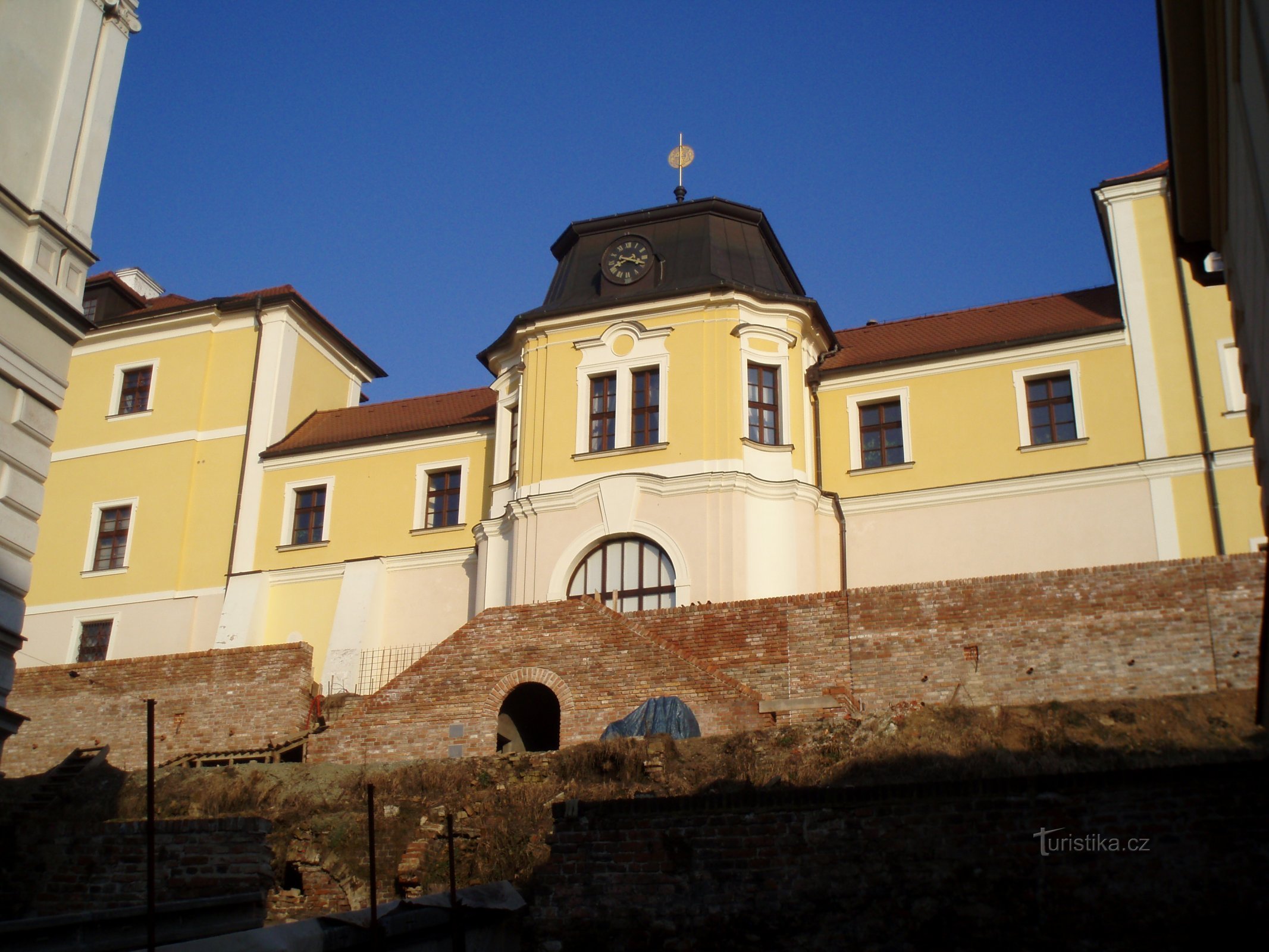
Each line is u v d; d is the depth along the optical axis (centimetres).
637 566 3098
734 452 3136
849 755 2016
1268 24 1086
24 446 1794
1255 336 1569
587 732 2400
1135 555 3031
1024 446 3216
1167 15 1398
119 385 4053
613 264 3453
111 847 1716
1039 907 1143
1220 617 2236
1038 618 2339
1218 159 1597
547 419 3306
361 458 3759
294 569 3659
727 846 1237
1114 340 3231
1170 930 1106
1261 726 2006
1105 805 1162
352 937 1116
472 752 2448
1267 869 1104
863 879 1193
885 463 3344
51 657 3741
